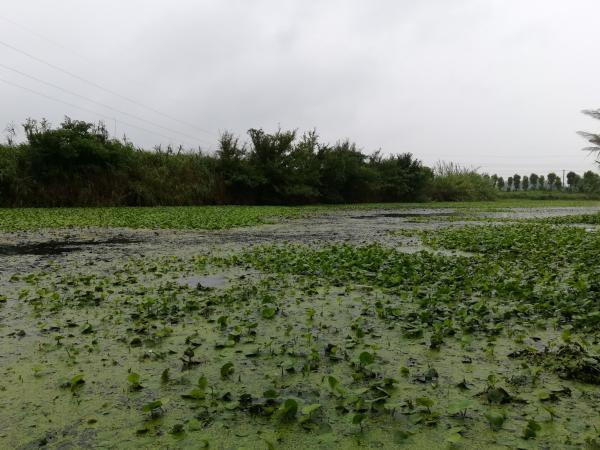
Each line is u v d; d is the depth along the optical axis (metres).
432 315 4.77
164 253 9.79
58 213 20.73
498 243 10.60
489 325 4.50
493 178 93.38
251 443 2.47
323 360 3.63
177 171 33.47
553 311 4.89
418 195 52.84
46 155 25.31
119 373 3.45
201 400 2.97
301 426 2.62
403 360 3.64
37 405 2.95
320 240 12.55
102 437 2.56
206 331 4.43
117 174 28.81
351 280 6.82
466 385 3.13
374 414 2.75
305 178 39.62
